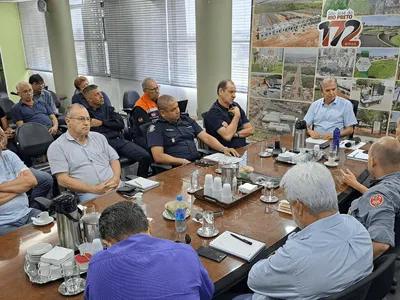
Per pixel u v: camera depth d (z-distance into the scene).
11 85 8.32
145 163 3.80
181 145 3.05
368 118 3.85
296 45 4.16
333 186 1.13
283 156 2.65
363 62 3.74
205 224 1.63
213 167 2.55
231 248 1.46
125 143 3.91
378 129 3.81
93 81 7.20
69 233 1.48
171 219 1.74
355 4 3.65
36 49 8.04
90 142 2.63
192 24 5.24
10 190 2.11
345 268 1.06
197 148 3.27
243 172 2.27
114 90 6.86
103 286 0.94
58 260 1.27
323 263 1.04
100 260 0.99
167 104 2.95
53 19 6.30
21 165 2.29
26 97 4.54
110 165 2.74
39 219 1.74
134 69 6.35
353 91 3.88
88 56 7.09
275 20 4.24
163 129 3.01
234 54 5.00
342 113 3.43
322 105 3.53
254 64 4.57
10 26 8.02
